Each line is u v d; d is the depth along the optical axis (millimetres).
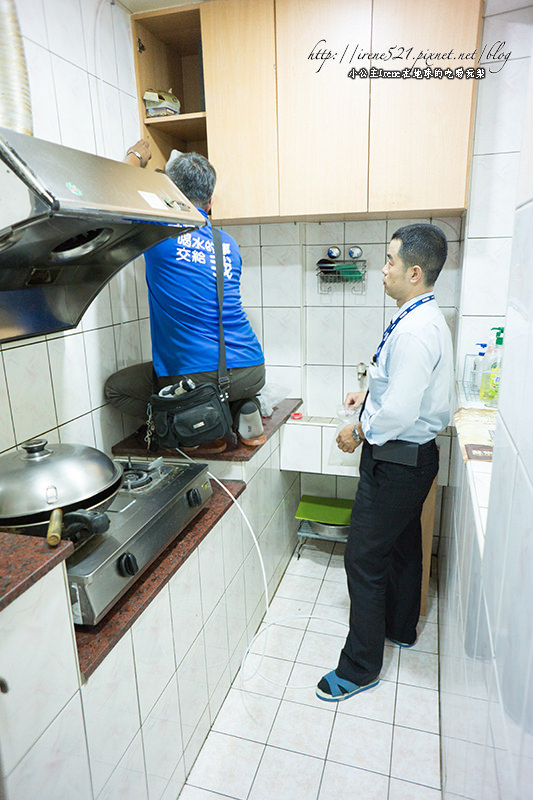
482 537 905
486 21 1760
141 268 2029
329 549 2697
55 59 1536
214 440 1674
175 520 1374
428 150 1826
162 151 2193
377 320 2424
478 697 817
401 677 1846
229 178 2031
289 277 2393
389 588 1949
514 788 490
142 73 2000
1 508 986
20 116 1012
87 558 1081
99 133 1761
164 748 1319
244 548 1891
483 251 1946
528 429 499
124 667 1100
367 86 1817
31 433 1476
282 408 2400
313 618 2158
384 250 2328
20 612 762
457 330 2223
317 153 1922
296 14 1812
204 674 1565
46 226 904
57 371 1573
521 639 499
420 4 1705
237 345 1756
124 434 1957
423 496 1685
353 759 1533
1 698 736
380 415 1544
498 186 1883
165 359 1729
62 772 889
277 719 1677
